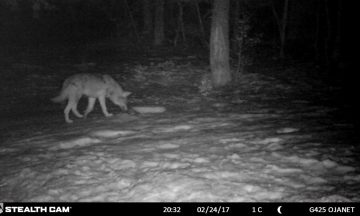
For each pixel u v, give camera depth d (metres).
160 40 30.83
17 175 7.22
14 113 13.34
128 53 27.41
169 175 6.60
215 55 16.20
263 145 8.32
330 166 6.86
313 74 19.17
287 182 6.23
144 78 19.11
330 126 9.74
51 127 10.95
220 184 6.21
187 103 13.82
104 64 22.92
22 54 25.78
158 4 30.31
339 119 10.50
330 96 14.09
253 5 24.69
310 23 30.16
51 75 19.80
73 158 7.95
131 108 13.15
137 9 33.84
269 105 12.80
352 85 16.17
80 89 11.48
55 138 9.68
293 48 28.81
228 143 8.56
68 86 11.41
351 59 22.86
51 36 35.16
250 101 13.65
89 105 12.03
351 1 28.02
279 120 10.59
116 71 20.88
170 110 12.72
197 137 9.17
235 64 21.05
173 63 22.75
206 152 7.97
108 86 11.99
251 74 18.66
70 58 25.00
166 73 20.11
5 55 24.94
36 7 17.75
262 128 9.76
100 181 6.71
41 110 13.64
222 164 7.16
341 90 15.16
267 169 6.83
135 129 10.27
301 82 17.03
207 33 30.95
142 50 28.67
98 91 11.78
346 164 6.89
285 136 8.86
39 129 10.80
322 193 5.76
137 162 7.50
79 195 6.16
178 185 6.18
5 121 12.12
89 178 6.87
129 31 34.84
